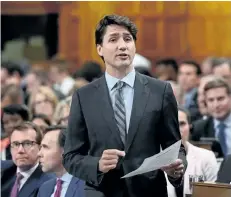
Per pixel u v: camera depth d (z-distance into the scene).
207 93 14.73
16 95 17.62
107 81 8.31
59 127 10.97
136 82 8.30
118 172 8.10
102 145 8.14
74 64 27.50
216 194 8.12
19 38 30.23
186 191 10.84
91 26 27.05
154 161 7.75
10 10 28.50
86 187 8.25
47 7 28.05
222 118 14.69
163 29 26.31
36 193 11.45
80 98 8.34
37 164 11.59
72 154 8.27
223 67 20.66
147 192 8.14
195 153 11.72
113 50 8.18
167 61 21.72
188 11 26.25
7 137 14.06
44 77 26.36
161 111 8.22
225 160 10.48
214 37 26.17
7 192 11.84
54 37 29.28
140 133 8.12
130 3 26.19
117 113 8.16
